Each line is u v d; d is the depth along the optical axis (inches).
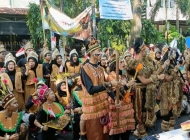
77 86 229.0
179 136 115.1
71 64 281.0
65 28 354.6
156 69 196.2
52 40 397.7
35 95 217.5
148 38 775.1
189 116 286.0
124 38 672.4
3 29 702.5
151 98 182.7
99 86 149.3
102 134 158.4
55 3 615.2
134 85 179.9
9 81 230.1
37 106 218.4
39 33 617.6
